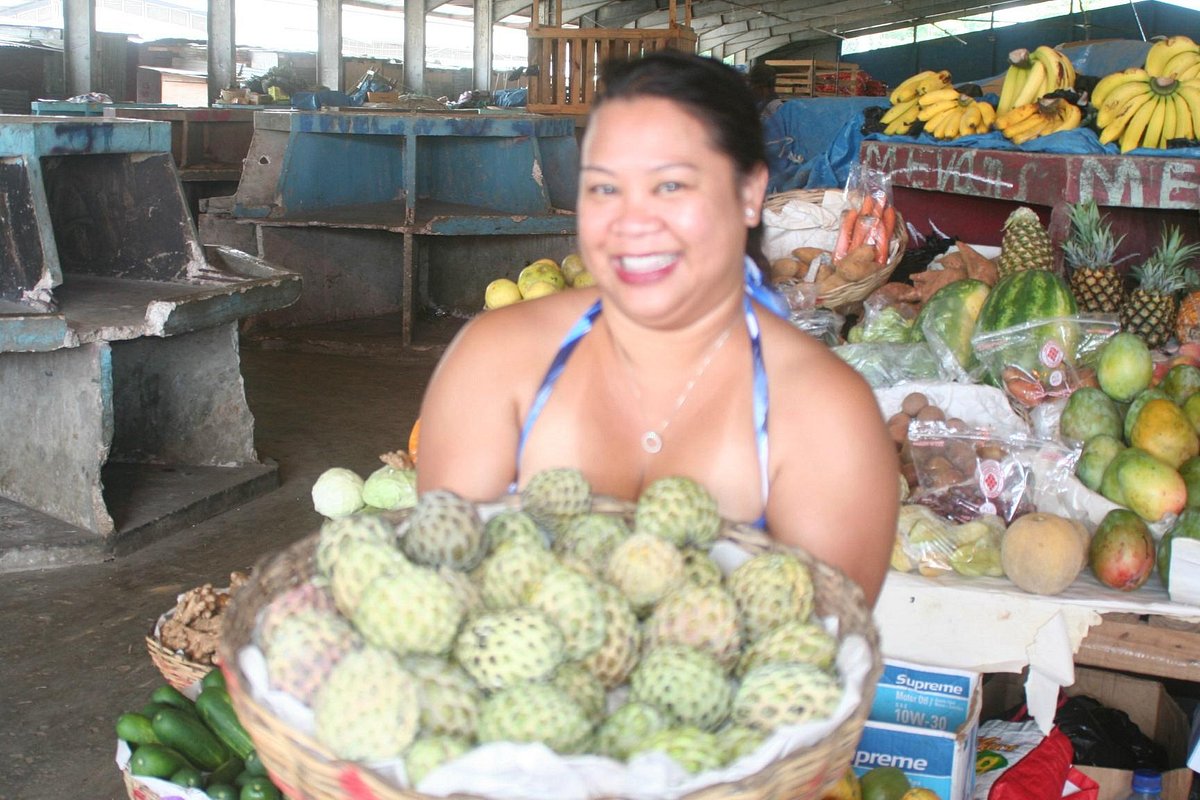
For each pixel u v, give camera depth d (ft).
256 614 4.46
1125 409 10.35
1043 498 9.29
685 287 4.99
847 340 14.28
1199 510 8.41
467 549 4.57
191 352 17.79
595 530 4.93
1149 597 8.18
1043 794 8.00
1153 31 86.28
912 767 7.71
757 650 4.42
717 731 4.19
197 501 16.55
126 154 17.70
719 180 4.91
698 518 4.92
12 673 12.14
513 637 4.05
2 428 15.94
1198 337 12.33
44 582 14.32
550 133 30.25
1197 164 14.03
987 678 10.11
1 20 82.64
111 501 16.35
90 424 14.92
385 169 30.42
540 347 5.77
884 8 91.81
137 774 7.64
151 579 14.60
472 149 30.14
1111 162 14.33
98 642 12.90
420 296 31.01
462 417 5.75
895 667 8.30
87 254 18.42
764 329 5.59
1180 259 13.24
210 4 54.29
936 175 16.98
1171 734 9.34
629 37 34.78
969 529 8.55
